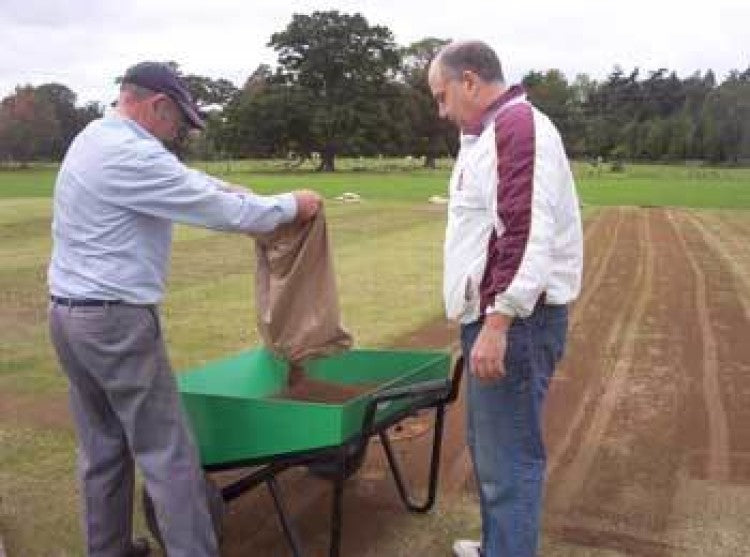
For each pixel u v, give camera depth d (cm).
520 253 327
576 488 504
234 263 1392
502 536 364
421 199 3300
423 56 8812
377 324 932
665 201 3375
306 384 464
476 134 350
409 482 509
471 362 347
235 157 8031
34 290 1126
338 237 1834
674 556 428
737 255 1552
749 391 693
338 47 7638
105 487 384
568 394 681
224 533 447
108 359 349
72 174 348
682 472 529
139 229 349
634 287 1188
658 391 691
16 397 665
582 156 9931
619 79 10756
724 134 9044
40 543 438
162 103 354
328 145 7575
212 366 448
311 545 435
